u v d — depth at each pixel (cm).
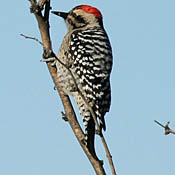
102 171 811
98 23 1249
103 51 1134
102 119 1029
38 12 938
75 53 1121
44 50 988
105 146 634
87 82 1072
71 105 950
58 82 1012
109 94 1101
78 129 910
